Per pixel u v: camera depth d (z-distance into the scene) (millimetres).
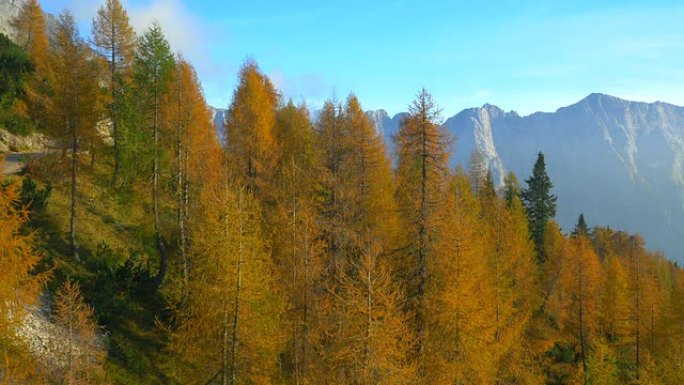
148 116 27219
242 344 16625
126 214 31234
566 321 39188
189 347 17141
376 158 29422
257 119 30859
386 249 25359
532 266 35875
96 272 24859
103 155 28516
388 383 13875
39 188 28344
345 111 33000
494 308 21859
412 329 19297
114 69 31125
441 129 22328
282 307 18172
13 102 38062
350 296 15516
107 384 18094
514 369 22859
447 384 17328
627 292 37938
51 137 26375
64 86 25859
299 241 20219
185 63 30141
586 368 32531
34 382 15227
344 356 14656
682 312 33031
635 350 37406
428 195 22109
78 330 19219
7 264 11977
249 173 30859
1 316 11992
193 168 26469
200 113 28781
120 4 31422
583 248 35406
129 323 22906
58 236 25781
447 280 19234
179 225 26031
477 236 25672
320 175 27281
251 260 16469
